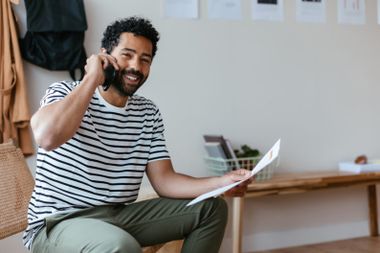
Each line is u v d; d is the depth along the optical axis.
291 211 2.76
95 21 2.32
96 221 1.28
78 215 1.36
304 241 2.79
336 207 2.89
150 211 1.46
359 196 2.96
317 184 2.44
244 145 2.60
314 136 2.81
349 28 2.90
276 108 2.71
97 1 2.33
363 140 2.95
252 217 2.67
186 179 1.54
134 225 1.43
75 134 1.35
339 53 2.88
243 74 2.64
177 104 2.50
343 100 2.89
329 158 2.85
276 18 2.70
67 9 2.14
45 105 1.27
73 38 2.17
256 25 2.66
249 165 2.42
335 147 2.86
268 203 2.71
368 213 2.98
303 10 2.78
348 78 2.90
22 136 2.15
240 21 2.62
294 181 2.37
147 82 2.44
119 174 1.44
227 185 1.47
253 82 2.66
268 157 1.41
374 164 2.66
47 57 2.14
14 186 1.40
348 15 2.90
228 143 2.38
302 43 2.78
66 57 2.16
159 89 2.46
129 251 1.14
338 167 2.85
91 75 1.27
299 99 2.77
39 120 1.21
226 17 2.59
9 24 2.11
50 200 1.35
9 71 2.09
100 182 1.40
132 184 1.48
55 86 1.38
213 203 1.46
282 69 2.73
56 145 1.21
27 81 2.22
